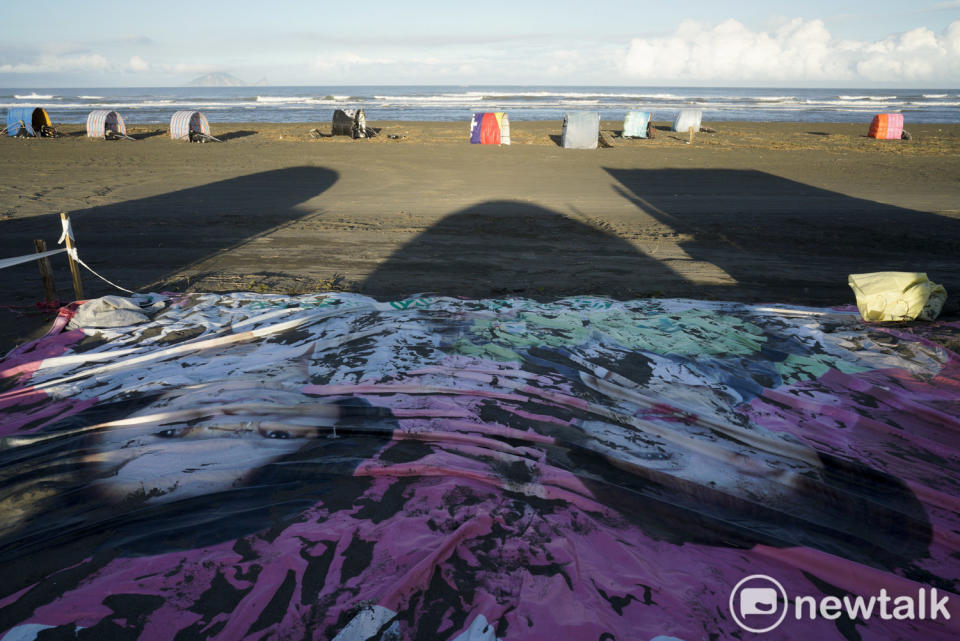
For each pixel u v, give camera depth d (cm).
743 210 1327
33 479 341
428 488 334
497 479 337
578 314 634
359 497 327
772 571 280
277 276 820
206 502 321
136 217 1180
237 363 503
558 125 3684
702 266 901
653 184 1669
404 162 2044
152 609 249
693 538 301
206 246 979
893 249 999
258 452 368
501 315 627
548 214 1273
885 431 407
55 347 548
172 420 401
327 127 3369
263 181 1636
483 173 1839
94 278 797
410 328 579
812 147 2647
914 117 5409
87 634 236
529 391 448
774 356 532
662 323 606
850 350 549
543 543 293
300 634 238
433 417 408
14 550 284
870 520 318
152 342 558
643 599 261
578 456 370
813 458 369
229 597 256
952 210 1320
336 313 626
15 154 2117
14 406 434
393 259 919
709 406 439
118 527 301
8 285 762
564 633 241
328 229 1112
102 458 358
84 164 1892
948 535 303
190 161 1998
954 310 696
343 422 401
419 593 259
